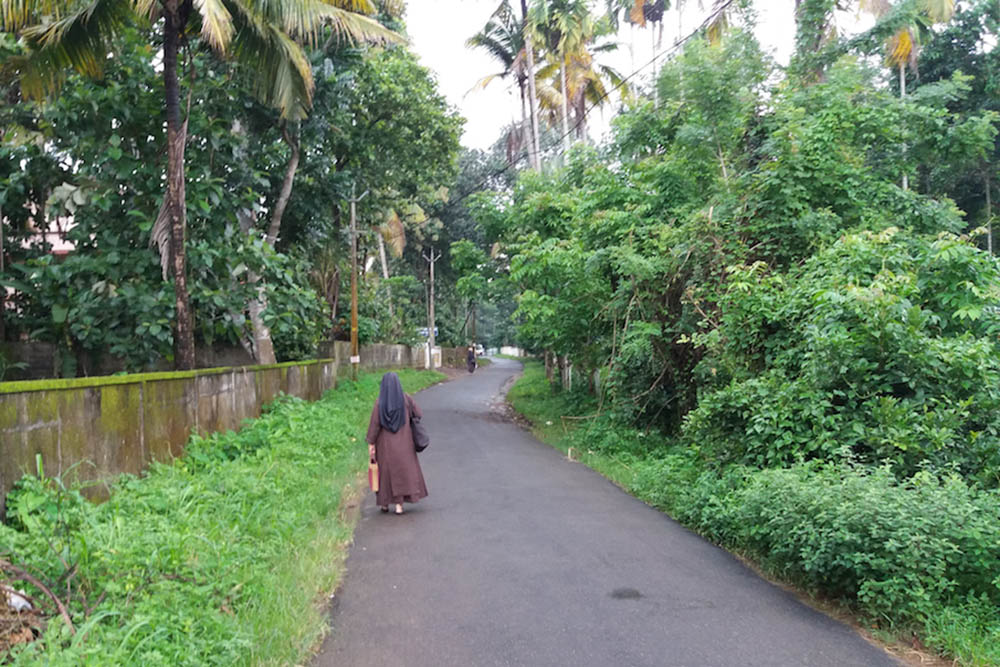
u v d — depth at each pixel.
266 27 10.55
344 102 16.45
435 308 54.50
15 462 5.15
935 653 3.91
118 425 6.79
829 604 4.72
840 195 10.03
